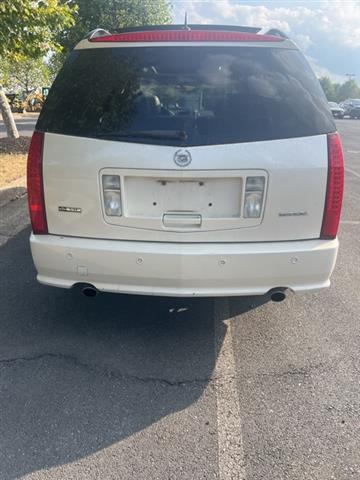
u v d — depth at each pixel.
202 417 2.61
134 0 16.19
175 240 2.88
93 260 2.91
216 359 3.13
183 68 2.89
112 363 3.07
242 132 2.75
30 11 7.46
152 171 2.74
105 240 2.92
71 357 3.12
